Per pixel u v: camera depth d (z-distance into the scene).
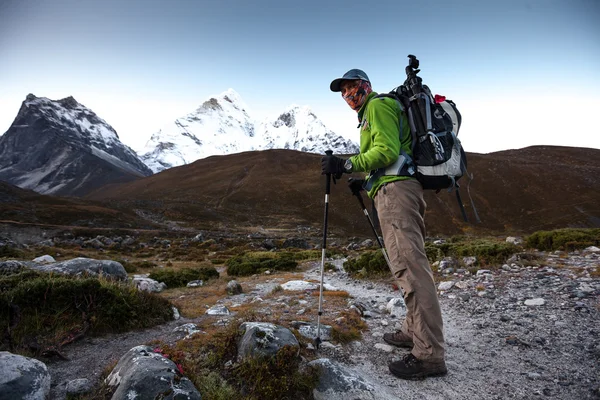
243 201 135.12
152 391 2.36
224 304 7.10
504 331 4.45
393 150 3.15
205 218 108.69
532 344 3.96
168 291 9.75
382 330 4.65
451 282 7.32
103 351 3.79
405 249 3.23
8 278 4.81
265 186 148.88
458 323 4.97
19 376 2.47
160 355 2.83
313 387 2.97
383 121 3.22
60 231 55.19
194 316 5.73
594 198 109.25
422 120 3.25
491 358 3.71
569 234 11.06
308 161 182.75
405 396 2.99
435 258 10.30
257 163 184.62
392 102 3.30
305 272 13.50
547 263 8.41
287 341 3.33
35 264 8.09
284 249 39.06
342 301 6.43
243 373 2.94
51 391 2.71
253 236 77.50
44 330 4.09
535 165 137.38
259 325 3.46
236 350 3.30
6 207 80.31
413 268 3.22
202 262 26.67
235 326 3.69
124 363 2.73
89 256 27.58
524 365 3.49
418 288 3.19
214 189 155.25
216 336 3.63
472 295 6.34
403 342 3.94
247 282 11.05
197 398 2.47
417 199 3.28
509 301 5.70
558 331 4.24
